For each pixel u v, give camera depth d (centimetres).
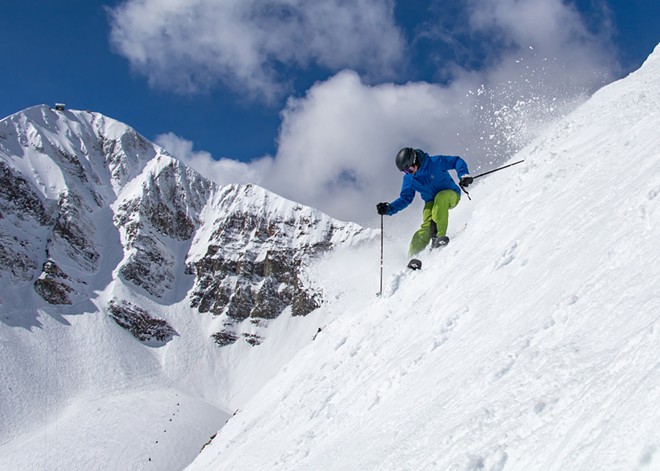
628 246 365
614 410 227
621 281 339
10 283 18788
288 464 586
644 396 216
